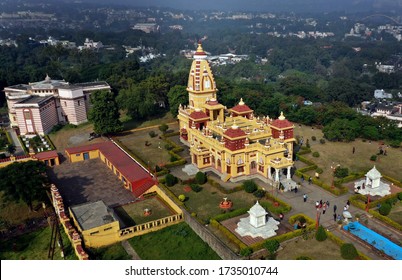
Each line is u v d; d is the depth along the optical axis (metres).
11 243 60.28
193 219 61.41
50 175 83.62
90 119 106.06
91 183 79.31
